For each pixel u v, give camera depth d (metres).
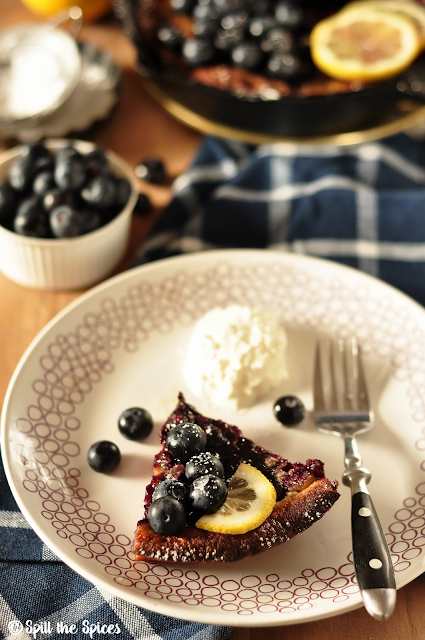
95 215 0.55
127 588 0.42
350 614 0.45
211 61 0.69
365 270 0.60
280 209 0.62
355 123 0.65
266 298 0.56
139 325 0.54
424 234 0.61
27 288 0.57
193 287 0.56
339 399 0.51
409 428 0.50
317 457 0.49
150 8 0.73
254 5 0.69
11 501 0.47
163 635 0.43
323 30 0.69
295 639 0.44
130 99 0.70
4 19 0.75
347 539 0.45
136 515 0.46
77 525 0.45
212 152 0.65
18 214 0.54
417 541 0.44
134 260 0.59
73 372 0.51
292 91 0.68
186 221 0.62
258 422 0.51
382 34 0.69
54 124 0.65
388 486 0.48
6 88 0.66
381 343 0.54
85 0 0.73
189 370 0.52
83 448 0.49
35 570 0.45
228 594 0.43
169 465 0.47
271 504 0.45
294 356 0.54
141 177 0.64
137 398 0.52
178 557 0.43
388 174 0.66
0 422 0.47
